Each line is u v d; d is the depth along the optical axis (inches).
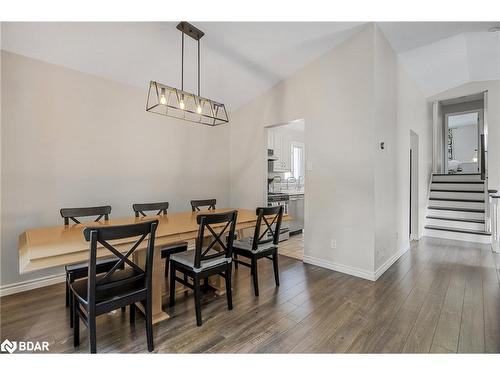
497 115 185.5
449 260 139.3
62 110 110.2
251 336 72.3
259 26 105.0
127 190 131.8
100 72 118.6
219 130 178.4
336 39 118.5
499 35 128.0
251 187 172.1
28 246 62.7
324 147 129.4
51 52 102.0
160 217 110.0
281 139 221.8
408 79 166.2
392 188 134.4
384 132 123.0
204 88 150.3
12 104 98.0
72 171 113.4
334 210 125.6
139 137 136.3
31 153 102.7
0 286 96.3
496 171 184.2
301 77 139.9
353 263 118.7
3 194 96.7
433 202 217.5
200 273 79.3
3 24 86.4
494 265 130.5
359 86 115.3
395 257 138.4
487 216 176.6
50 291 101.1
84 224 92.4
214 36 108.9
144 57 114.3
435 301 92.3
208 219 78.5
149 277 66.3
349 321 79.7
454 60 156.8
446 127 274.4
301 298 95.4
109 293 62.6
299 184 258.1
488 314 83.0
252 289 103.3
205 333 73.6
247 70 138.3
